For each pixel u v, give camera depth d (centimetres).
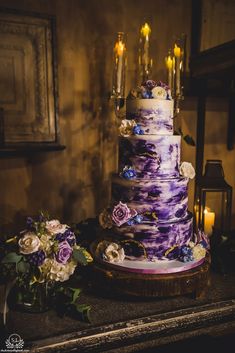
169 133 142
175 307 129
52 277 122
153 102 136
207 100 212
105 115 198
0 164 182
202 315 125
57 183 194
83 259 126
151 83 142
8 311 127
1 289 123
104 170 202
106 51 193
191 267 134
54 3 180
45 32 179
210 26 202
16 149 174
